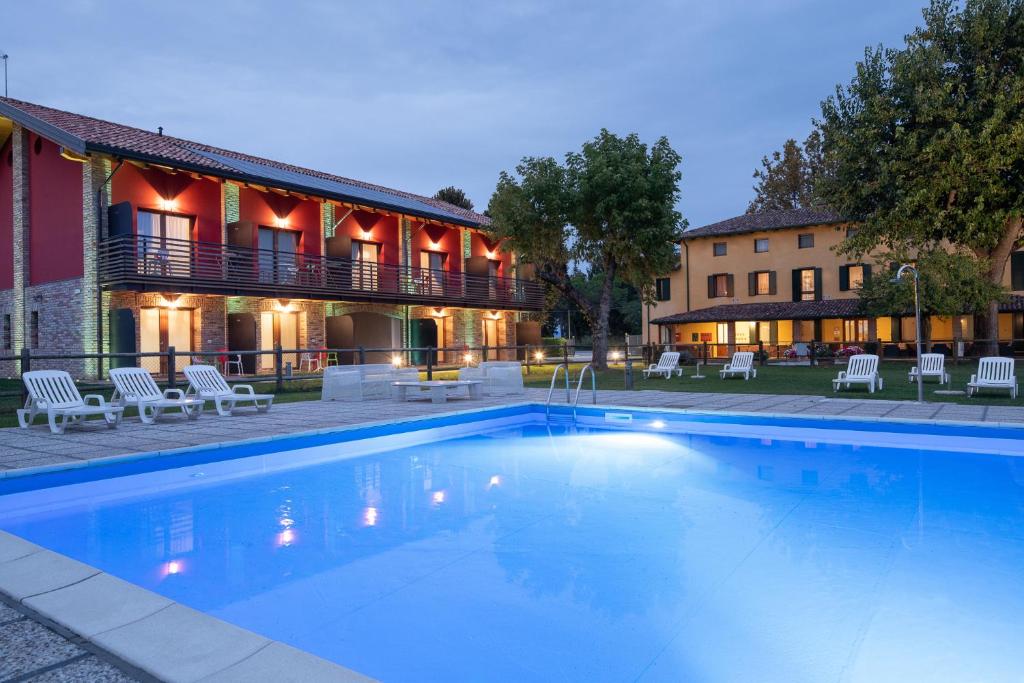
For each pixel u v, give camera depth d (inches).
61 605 106.9
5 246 828.6
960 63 775.1
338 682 80.8
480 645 112.1
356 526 191.2
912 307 843.4
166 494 235.9
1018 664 102.9
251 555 164.7
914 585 139.5
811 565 152.6
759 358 1061.8
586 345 2059.5
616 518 196.7
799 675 99.7
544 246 828.0
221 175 717.3
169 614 103.0
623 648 110.3
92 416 404.2
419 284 1007.6
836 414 355.9
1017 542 169.5
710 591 137.3
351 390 499.8
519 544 171.6
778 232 1267.2
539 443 349.4
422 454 317.4
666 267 858.1
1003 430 302.4
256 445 287.9
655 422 403.2
